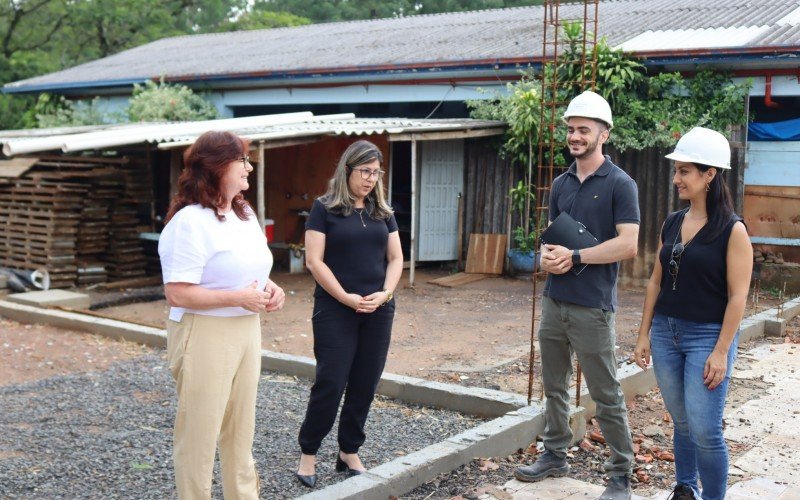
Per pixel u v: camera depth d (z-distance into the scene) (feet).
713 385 12.54
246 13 131.34
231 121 45.88
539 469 15.56
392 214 15.58
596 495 14.90
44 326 31.09
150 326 29.43
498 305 36.27
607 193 14.32
